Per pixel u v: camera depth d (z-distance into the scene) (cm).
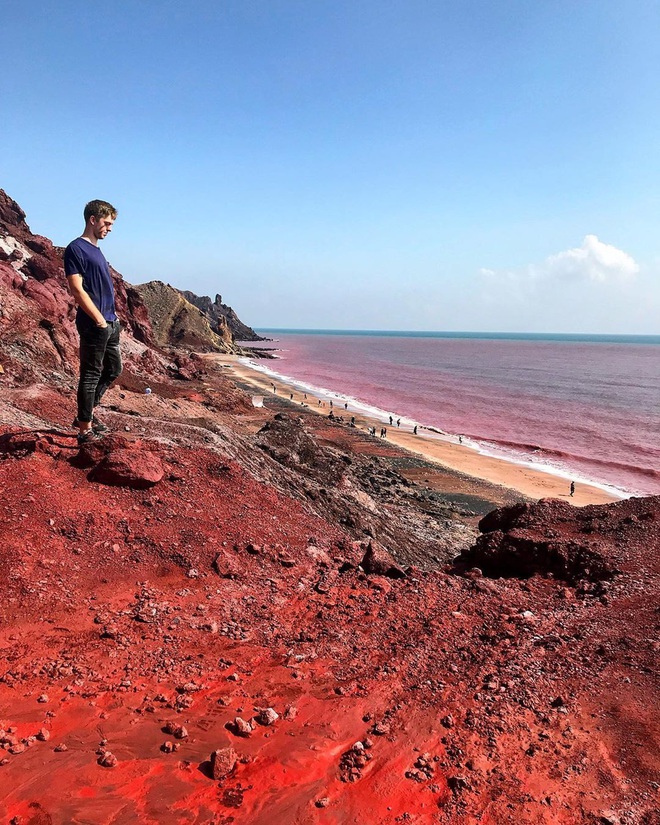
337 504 1203
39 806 259
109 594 513
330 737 344
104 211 598
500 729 363
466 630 528
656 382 10475
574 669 447
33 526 557
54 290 3847
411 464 3625
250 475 825
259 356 14388
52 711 345
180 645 449
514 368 13750
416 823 278
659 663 447
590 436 5112
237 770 304
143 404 2802
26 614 457
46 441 700
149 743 322
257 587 578
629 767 329
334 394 7581
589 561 714
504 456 4147
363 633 506
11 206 5797
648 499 905
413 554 1256
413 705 388
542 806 294
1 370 2047
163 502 666
